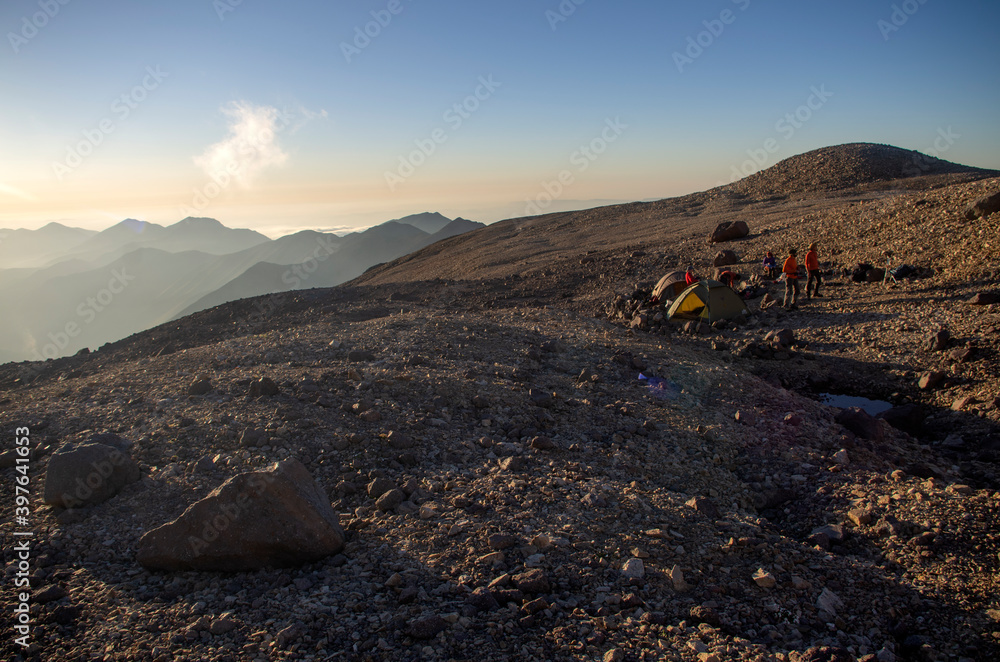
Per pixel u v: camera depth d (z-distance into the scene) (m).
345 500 6.44
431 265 64.62
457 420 8.74
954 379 11.22
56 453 6.14
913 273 17.97
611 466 7.49
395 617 4.27
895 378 12.17
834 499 6.82
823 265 22.19
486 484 6.69
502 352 13.19
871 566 5.25
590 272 32.19
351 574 4.95
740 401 10.16
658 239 41.66
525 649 3.96
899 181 51.94
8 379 20.25
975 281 15.62
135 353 22.47
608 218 70.69
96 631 4.14
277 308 28.89
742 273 24.72
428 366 11.52
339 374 10.44
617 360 12.34
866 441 8.79
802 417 9.39
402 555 5.22
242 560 5.00
